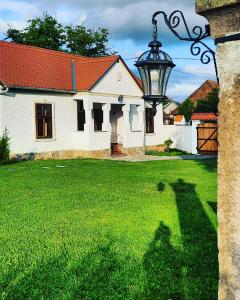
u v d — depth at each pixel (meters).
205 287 5.23
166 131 31.52
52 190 11.88
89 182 13.52
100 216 8.80
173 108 61.06
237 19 2.31
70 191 11.76
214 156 25.94
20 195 11.06
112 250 6.60
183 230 7.75
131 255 6.38
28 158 21.14
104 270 5.77
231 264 2.43
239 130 2.35
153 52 4.56
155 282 5.39
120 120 26.86
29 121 21.16
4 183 13.13
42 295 4.98
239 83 2.33
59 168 17.59
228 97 2.39
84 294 5.02
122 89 25.17
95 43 42.34
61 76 23.55
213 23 2.43
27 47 23.94
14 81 20.36
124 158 23.77
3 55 21.78
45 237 7.28
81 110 24.16
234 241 2.41
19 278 5.50
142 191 11.91
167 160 22.64
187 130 29.36
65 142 23.23
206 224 8.19
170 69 4.64
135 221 8.39
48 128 22.34
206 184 13.41
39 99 21.64
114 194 11.34
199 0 2.40
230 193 2.40
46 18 40.06
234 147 2.37
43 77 22.39
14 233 7.50
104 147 24.09
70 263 6.03
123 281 5.40
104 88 23.80
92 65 24.64
